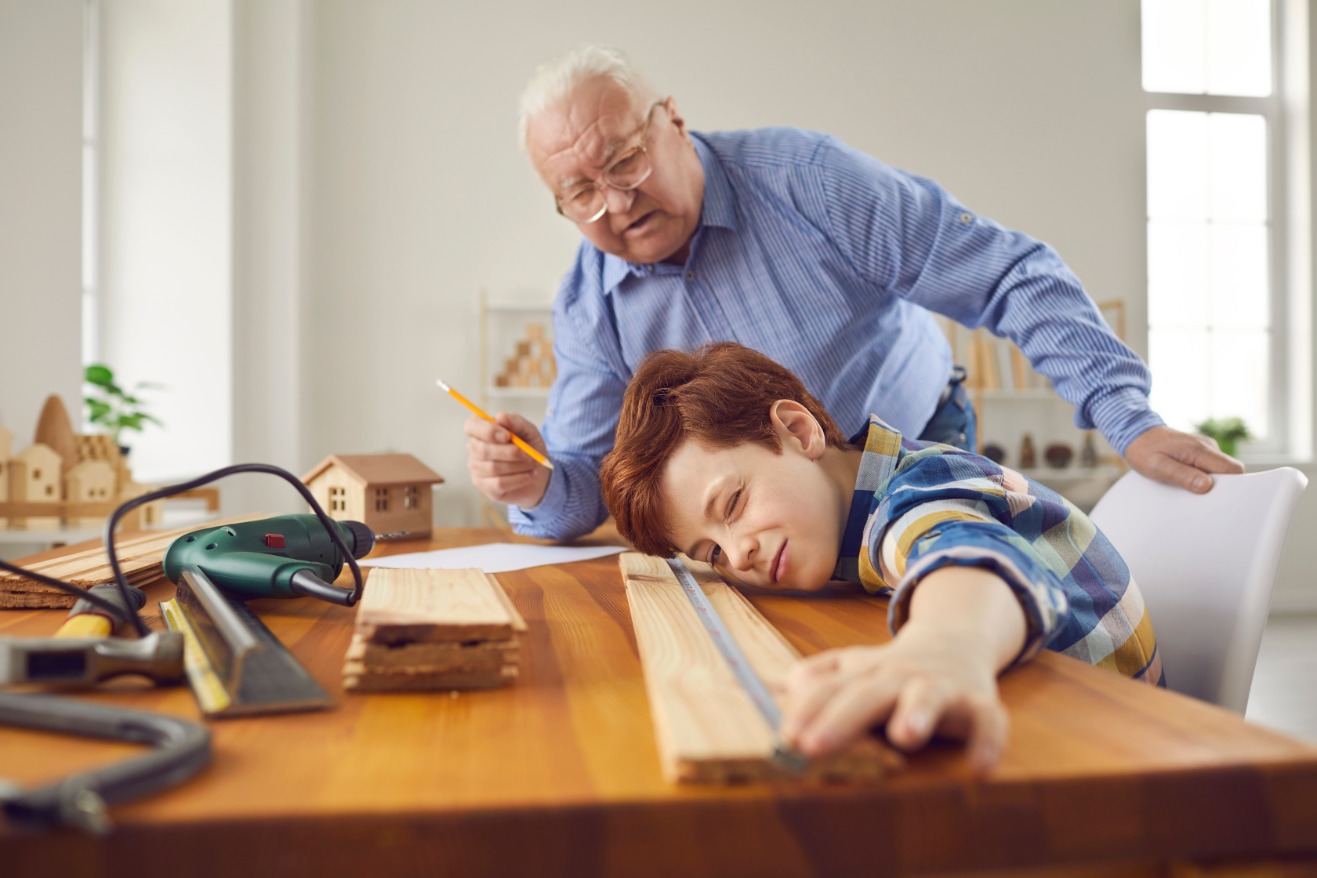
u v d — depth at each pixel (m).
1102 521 1.18
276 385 4.21
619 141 1.35
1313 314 5.11
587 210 1.41
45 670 0.51
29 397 2.56
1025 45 4.85
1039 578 0.58
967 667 0.43
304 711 0.49
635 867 0.36
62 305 2.70
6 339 2.46
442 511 4.56
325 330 4.51
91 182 3.95
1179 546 1.02
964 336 4.82
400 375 4.55
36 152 2.58
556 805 0.36
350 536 1.03
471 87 4.59
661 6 4.68
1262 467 4.91
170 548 0.86
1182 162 5.13
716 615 0.72
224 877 0.34
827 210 1.45
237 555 0.81
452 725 0.47
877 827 0.37
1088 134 4.88
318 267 4.50
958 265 1.39
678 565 1.03
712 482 0.85
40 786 0.35
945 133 4.80
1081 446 4.82
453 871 0.35
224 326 3.99
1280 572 4.95
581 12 4.64
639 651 0.65
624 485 0.90
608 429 1.52
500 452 1.30
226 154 3.99
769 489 0.85
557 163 1.39
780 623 0.75
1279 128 5.18
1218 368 5.15
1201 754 0.40
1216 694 0.92
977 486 0.78
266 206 4.21
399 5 4.56
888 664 0.43
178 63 3.98
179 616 0.70
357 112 4.54
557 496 1.38
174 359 3.98
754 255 1.49
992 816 0.37
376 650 0.53
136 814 0.35
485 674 0.54
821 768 0.38
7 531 2.15
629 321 1.55
